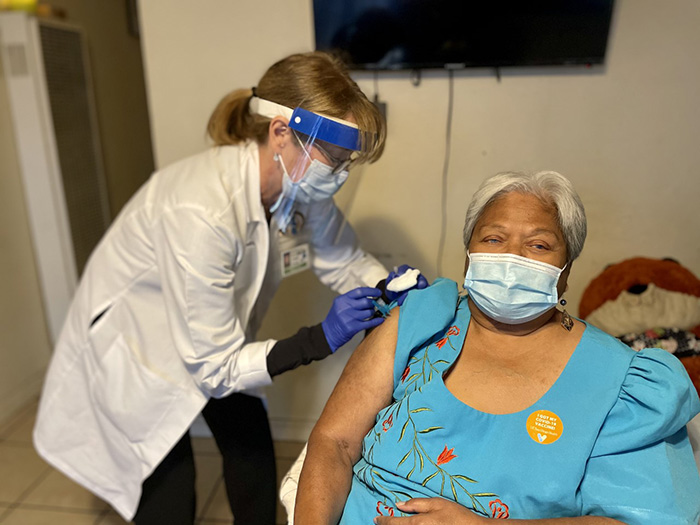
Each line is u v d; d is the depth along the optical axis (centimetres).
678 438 97
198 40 190
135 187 344
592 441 92
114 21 315
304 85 114
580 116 182
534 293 96
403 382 108
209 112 196
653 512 87
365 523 101
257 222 134
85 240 276
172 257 122
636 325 163
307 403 228
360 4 174
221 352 124
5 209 241
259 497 155
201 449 231
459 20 171
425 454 100
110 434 145
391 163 194
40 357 269
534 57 172
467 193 193
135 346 140
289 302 212
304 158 120
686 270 168
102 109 301
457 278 203
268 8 184
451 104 185
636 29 172
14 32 232
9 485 209
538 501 92
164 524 146
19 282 252
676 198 186
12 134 244
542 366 100
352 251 166
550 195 100
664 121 179
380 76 186
